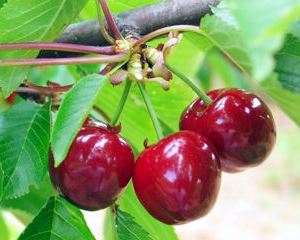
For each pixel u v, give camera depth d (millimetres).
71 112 173
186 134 200
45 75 357
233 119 207
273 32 101
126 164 200
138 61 210
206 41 230
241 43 173
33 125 228
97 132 201
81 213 217
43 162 221
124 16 242
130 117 281
